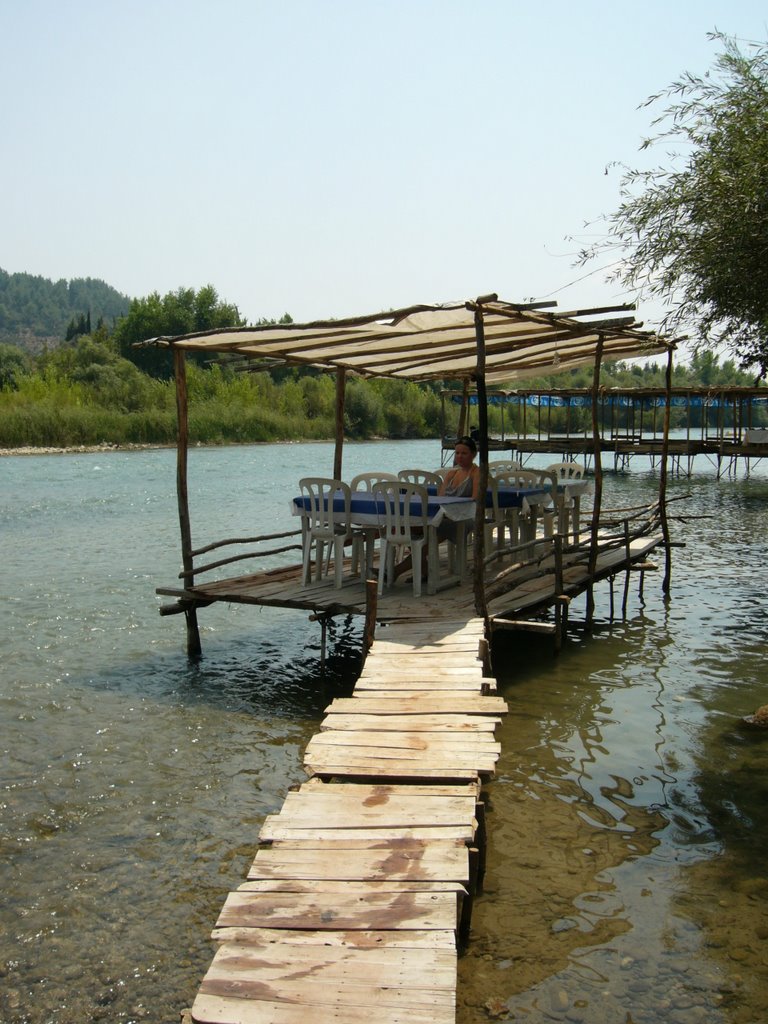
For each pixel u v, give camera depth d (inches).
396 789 195.2
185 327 3828.7
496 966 173.2
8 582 573.3
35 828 235.1
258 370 443.2
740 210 257.3
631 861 214.2
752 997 164.4
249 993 129.3
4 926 191.3
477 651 293.6
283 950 139.0
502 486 463.2
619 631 447.8
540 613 487.5
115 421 2250.2
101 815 242.4
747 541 785.6
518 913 191.5
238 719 321.1
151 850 222.8
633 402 1705.2
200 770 273.4
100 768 275.1
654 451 1557.6
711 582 584.4
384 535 396.2
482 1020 158.1
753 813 240.1
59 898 201.8
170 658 403.5
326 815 182.9
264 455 2055.9
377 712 240.2
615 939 182.1
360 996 128.4
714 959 175.6
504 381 564.7
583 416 2559.1
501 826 232.7
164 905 198.5
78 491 1186.6
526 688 351.9
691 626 457.7
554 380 2314.2
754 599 526.3
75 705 336.2
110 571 616.1
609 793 253.1
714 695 342.0
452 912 148.5
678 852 218.5
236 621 476.7
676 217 285.4
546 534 496.4
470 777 198.1
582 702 333.7
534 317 325.4
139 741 298.5
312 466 1715.1
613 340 450.6
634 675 369.7
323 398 2886.3
